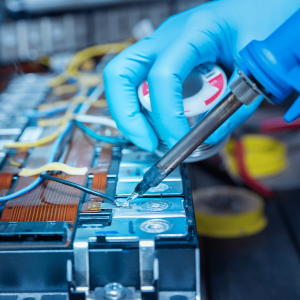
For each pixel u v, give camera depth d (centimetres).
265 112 189
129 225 49
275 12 71
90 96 103
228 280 93
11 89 117
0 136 81
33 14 155
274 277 94
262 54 47
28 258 47
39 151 74
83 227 50
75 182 61
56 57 150
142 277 47
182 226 49
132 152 73
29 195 58
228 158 156
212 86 62
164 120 61
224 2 72
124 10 160
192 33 65
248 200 127
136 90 71
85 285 48
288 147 188
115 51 150
